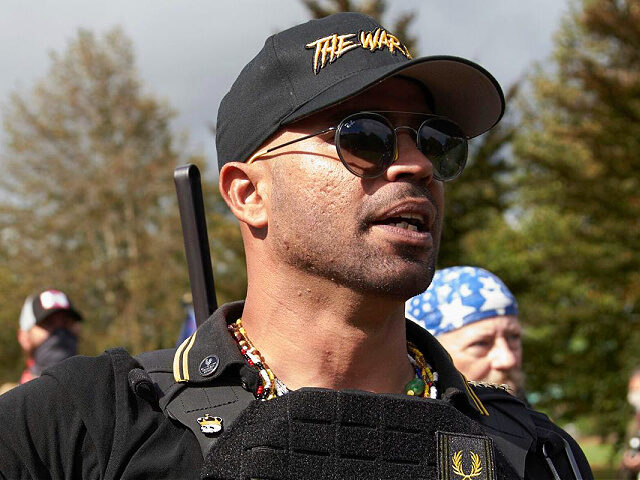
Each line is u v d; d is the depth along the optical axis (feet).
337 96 4.84
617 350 57.67
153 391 4.79
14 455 4.64
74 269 84.23
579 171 53.31
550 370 57.98
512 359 9.99
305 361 5.03
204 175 83.20
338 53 5.02
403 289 4.79
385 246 4.80
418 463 4.63
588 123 52.37
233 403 4.80
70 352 15.19
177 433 4.70
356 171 4.83
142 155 87.66
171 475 4.56
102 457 4.60
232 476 4.45
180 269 84.58
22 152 85.30
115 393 4.79
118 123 86.99
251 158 5.23
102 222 85.15
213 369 4.87
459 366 9.94
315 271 4.91
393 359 5.16
